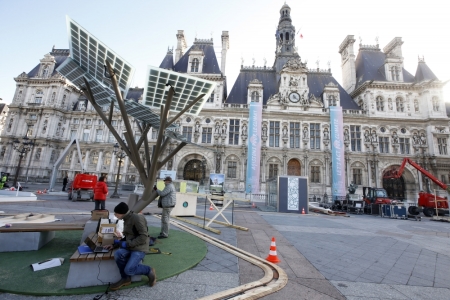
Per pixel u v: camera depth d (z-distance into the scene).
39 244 6.97
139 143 9.43
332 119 39.06
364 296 5.11
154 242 8.02
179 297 4.48
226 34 48.88
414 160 38.59
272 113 40.84
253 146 37.88
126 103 8.06
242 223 14.01
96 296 4.39
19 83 47.34
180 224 11.85
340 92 45.97
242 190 37.66
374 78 44.72
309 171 38.91
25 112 45.72
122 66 6.98
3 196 17.62
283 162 38.91
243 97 44.97
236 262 6.72
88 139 45.03
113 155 42.81
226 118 40.88
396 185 38.97
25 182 38.62
